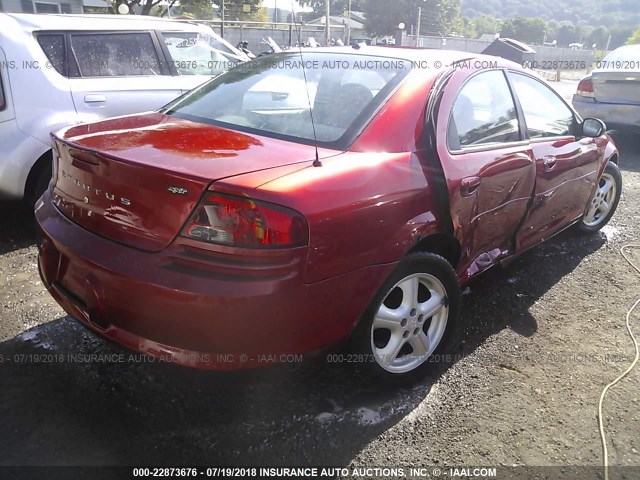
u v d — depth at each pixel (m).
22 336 3.02
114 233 2.25
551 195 3.69
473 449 2.38
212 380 2.71
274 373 2.76
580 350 3.16
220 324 2.00
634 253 4.60
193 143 2.42
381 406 2.62
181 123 2.81
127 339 2.19
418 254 2.59
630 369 2.99
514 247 3.51
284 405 2.57
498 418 2.58
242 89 3.12
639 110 8.06
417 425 2.51
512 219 3.34
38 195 4.50
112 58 4.96
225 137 2.54
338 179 2.23
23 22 4.44
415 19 46.62
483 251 3.19
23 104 4.26
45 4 19.45
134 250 2.15
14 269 3.87
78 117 4.55
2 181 4.25
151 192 2.10
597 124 4.00
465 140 2.95
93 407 2.50
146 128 2.70
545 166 3.51
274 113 2.82
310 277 2.10
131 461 2.22
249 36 20.33
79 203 2.38
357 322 2.38
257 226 1.99
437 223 2.64
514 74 3.52
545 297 3.77
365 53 3.20
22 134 4.26
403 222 2.46
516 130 3.38
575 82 20.23
